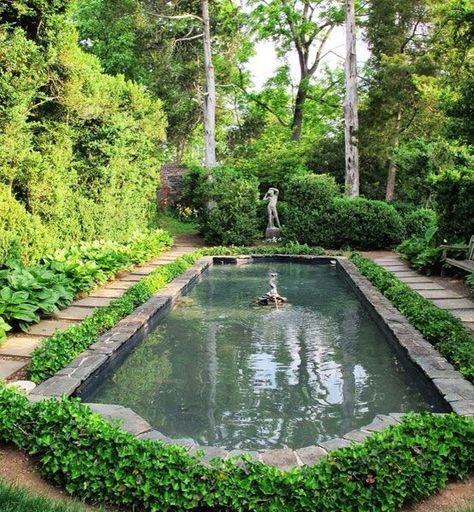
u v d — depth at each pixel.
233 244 15.08
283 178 18.67
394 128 18.30
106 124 10.84
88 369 4.41
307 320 7.05
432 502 2.61
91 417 3.06
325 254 13.32
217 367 5.19
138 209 13.44
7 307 5.63
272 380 4.82
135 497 2.64
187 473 2.66
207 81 17.52
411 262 10.88
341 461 2.65
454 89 8.80
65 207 9.40
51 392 3.90
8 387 3.63
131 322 6.00
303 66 23.47
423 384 4.39
